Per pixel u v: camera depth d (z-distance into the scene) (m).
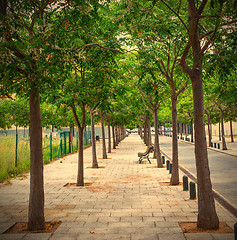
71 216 7.10
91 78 10.47
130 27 8.14
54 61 6.19
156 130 16.75
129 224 6.41
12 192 10.06
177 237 5.50
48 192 9.98
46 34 6.00
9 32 5.68
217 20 5.58
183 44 10.89
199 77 6.44
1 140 19.72
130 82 14.60
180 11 9.60
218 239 5.35
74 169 15.96
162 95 16.11
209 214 6.02
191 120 39.81
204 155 6.20
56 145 25.55
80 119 27.25
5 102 26.83
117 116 21.81
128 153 25.98
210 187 6.13
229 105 24.11
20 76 5.99
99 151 28.47
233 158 20.84
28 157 16.69
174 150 11.30
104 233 5.84
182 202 8.37
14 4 6.72
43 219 6.24
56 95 8.70
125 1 7.68
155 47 9.40
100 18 7.94
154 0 6.92
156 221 6.59
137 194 9.54
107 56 8.35
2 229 6.12
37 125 6.30
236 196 9.33
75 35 7.79
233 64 6.95
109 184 11.46
